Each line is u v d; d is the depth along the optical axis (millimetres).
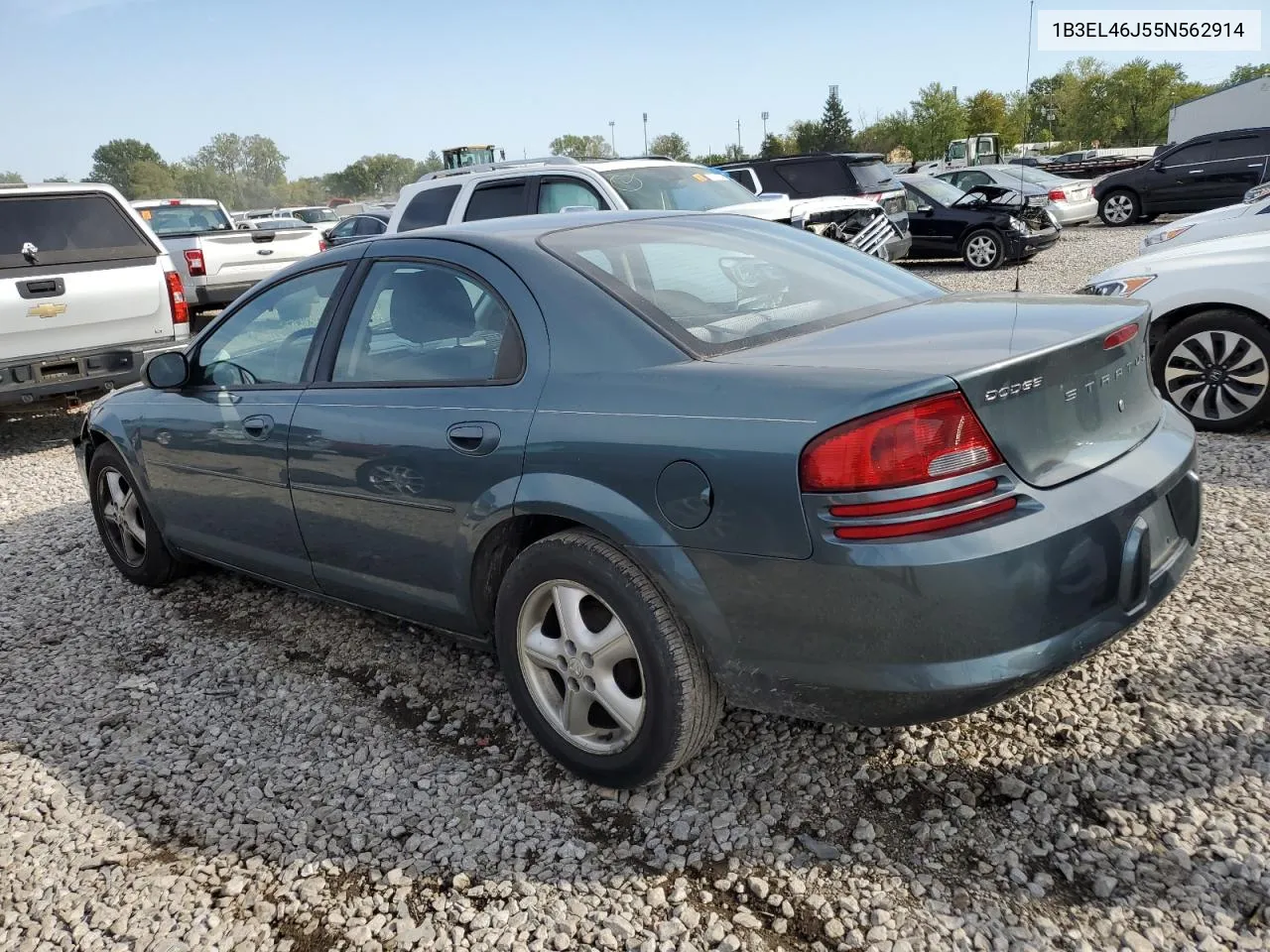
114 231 7766
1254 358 5332
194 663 3801
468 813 2725
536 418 2637
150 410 4113
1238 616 3334
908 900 2244
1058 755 2688
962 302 2926
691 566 2352
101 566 4980
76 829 2803
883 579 2096
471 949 2238
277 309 3641
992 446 2137
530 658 2818
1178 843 2322
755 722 2998
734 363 2439
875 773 2703
